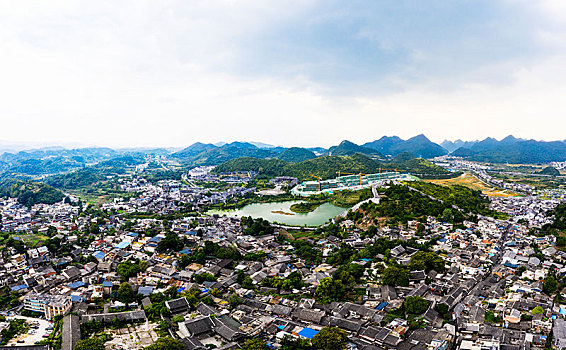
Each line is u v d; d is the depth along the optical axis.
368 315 187.88
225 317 184.50
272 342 166.00
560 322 176.25
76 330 171.50
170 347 150.88
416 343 162.38
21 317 190.25
